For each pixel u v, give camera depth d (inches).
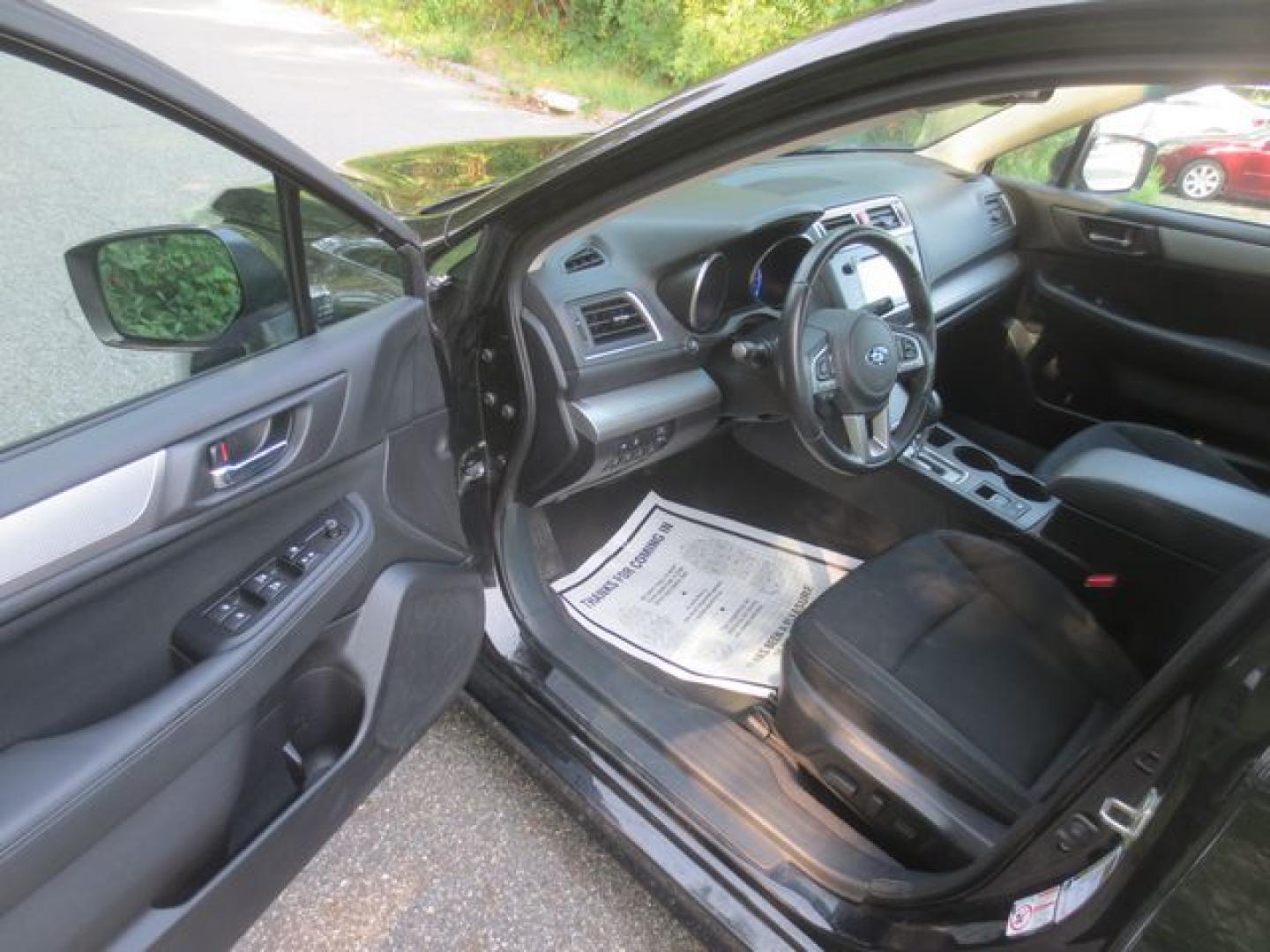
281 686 44.2
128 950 34.0
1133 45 29.7
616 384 70.0
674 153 47.4
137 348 37.8
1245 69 27.7
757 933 50.6
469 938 56.9
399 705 51.0
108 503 34.4
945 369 109.8
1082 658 60.6
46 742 32.4
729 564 88.0
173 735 34.9
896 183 93.4
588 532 90.1
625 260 70.9
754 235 73.9
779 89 40.7
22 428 33.4
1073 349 99.7
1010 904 40.4
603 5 348.5
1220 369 87.8
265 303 44.0
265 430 41.9
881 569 64.9
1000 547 68.1
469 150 100.8
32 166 34.6
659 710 62.5
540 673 65.2
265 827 42.0
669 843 55.4
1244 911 29.7
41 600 32.2
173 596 38.1
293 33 369.1
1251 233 83.4
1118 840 34.7
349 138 230.7
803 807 56.0
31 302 34.4
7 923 29.1
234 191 41.5
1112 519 67.1
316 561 44.1
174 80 37.1
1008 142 100.3
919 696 55.6
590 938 57.6
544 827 63.7
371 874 59.9
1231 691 30.5
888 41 35.9
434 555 56.1
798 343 64.1
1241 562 60.2
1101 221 93.8
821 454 66.6
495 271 59.4
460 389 63.2
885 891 47.8
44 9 32.6
